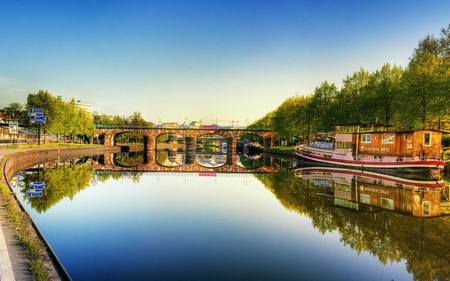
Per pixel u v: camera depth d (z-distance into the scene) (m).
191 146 161.38
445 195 31.94
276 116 107.81
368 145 56.19
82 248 16.45
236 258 15.47
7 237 13.00
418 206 26.92
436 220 22.58
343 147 62.06
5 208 17.67
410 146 48.66
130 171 57.34
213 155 133.75
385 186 38.09
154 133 121.31
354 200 29.62
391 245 17.62
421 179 44.66
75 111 104.00
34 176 43.12
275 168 66.44
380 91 59.28
